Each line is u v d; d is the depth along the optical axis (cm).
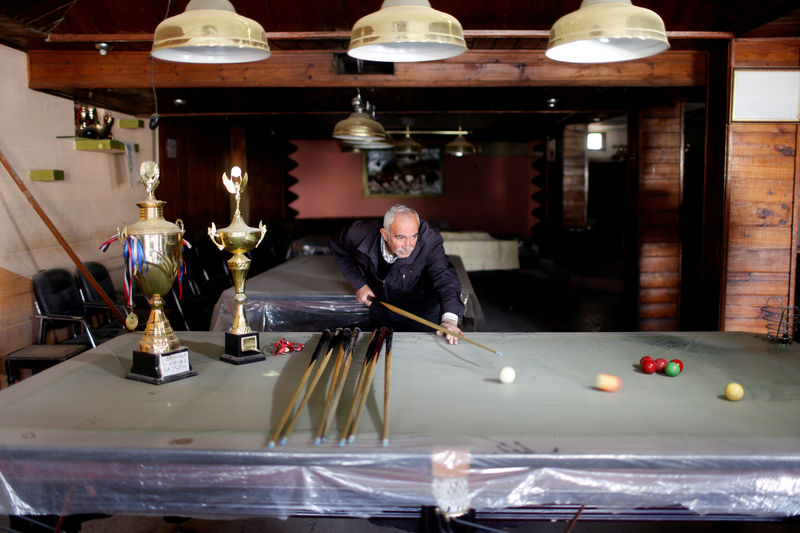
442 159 1228
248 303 387
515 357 227
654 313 573
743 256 418
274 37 405
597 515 162
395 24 187
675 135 560
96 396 185
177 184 700
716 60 430
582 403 177
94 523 256
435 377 203
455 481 144
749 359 224
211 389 192
